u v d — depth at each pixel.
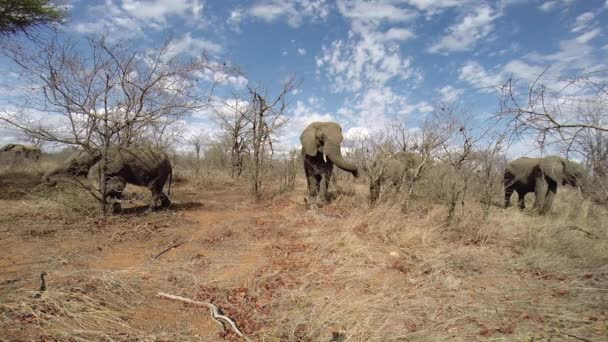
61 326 3.45
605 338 3.56
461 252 6.30
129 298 4.23
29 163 16.84
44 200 9.16
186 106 8.88
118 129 8.27
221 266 5.47
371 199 9.41
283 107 15.79
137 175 8.73
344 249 6.29
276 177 15.70
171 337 3.51
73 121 7.94
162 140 11.66
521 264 5.91
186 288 4.64
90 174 9.29
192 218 8.76
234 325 3.71
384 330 3.72
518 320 4.00
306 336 3.61
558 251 6.55
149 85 8.57
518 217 8.75
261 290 4.64
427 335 3.62
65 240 6.32
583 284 4.97
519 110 3.29
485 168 9.47
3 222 7.43
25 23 11.95
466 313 4.14
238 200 12.13
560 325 3.88
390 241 6.87
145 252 5.99
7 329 3.28
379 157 9.97
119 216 8.26
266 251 6.27
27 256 5.42
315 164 10.98
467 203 9.56
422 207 9.40
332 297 4.41
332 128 10.75
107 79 7.96
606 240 6.93
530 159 11.19
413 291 4.70
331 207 9.99
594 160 3.76
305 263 5.65
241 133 20.47
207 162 24.53
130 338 3.42
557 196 12.07
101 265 5.27
